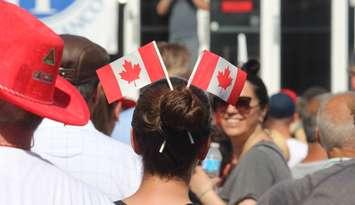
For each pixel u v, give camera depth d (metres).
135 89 10.10
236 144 14.96
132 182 11.80
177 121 9.35
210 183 13.70
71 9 18.67
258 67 14.84
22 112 8.19
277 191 10.62
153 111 9.44
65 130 11.80
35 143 11.73
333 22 31.30
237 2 30.80
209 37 30.70
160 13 25.97
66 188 8.28
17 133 8.26
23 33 8.09
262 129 14.95
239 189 14.06
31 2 18.55
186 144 9.45
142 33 29.05
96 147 11.84
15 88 8.09
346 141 11.56
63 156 11.74
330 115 11.62
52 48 8.18
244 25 30.88
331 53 31.34
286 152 19.20
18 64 8.09
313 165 15.16
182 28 25.84
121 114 15.70
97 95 12.62
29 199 8.11
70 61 12.21
